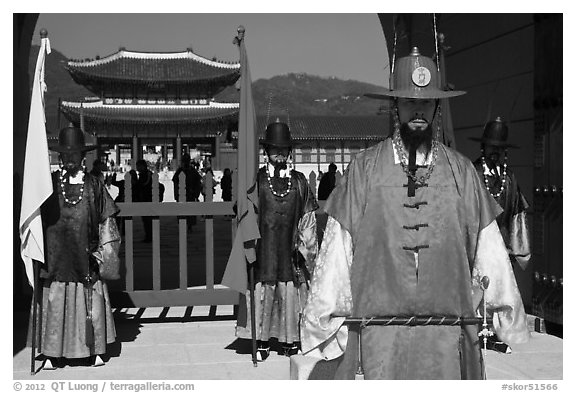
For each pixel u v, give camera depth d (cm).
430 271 275
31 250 476
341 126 4869
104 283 516
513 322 281
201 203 659
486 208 283
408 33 825
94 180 504
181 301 659
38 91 473
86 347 496
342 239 281
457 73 812
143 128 4241
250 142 516
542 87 604
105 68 4247
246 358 536
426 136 283
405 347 277
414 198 277
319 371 405
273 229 533
